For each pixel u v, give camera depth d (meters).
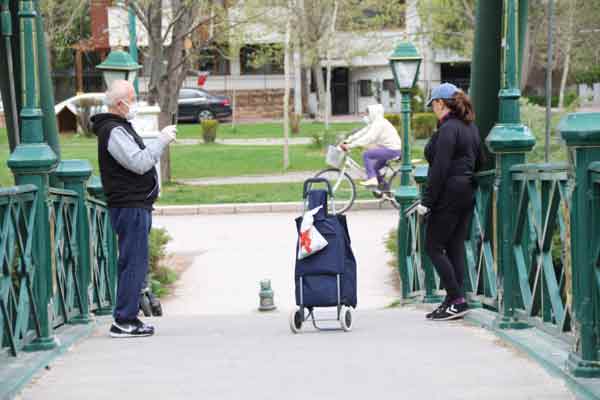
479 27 18.73
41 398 10.59
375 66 118.50
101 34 76.75
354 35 92.25
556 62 72.88
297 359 12.39
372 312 19.42
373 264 29.48
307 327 16.53
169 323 17.62
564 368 10.84
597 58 71.62
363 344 13.55
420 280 21.00
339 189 42.84
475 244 16.81
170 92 49.22
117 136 14.96
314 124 99.06
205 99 101.88
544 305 12.35
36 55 13.25
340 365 11.90
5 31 15.95
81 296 16.28
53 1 62.72
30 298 12.93
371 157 40.28
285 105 58.03
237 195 45.25
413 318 17.55
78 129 81.12
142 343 14.34
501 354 12.41
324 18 87.00
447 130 15.99
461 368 11.54
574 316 10.50
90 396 10.59
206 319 18.30
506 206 13.81
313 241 15.55
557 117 34.38
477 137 16.38
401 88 24.00
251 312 23.52
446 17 75.25
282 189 47.50
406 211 22.64
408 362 12.00
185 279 27.97
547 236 12.02
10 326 11.94
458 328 15.30
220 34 51.59
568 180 10.48
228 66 116.50
